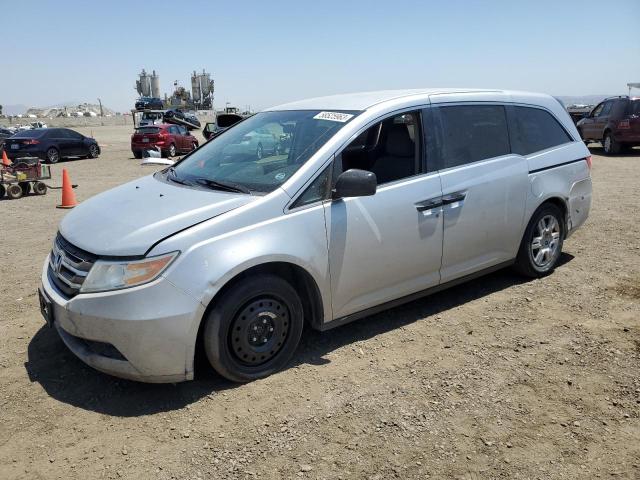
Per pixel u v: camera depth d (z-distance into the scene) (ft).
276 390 11.20
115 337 10.16
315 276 11.78
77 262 10.81
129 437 9.79
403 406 10.61
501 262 15.96
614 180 38.83
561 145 17.40
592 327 13.92
